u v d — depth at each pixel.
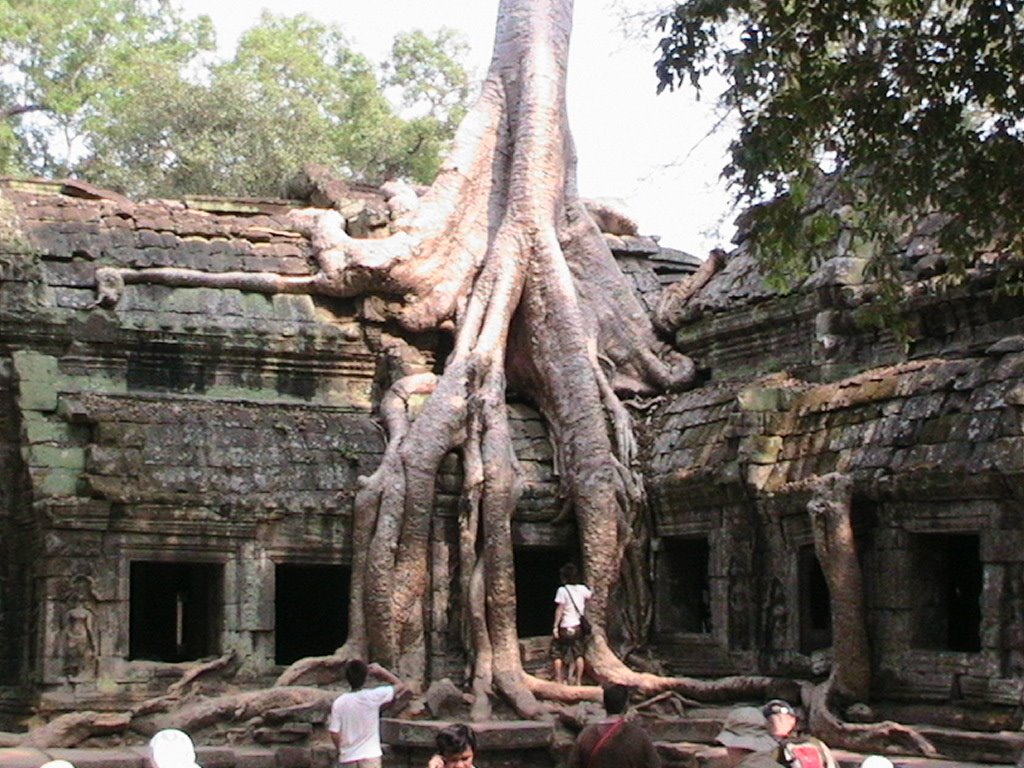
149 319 22.97
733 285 23.98
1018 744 16.70
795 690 19.69
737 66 15.82
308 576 26.47
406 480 22.09
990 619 17.86
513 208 24.52
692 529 22.70
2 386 22.09
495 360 23.33
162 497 21.52
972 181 15.79
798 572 20.62
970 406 18.33
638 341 24.97
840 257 21.50
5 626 22.11
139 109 40.50
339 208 25.48
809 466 20.30
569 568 21.62
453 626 22.44
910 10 15.97
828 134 16.34
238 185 39.69
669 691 21.03
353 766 14.98
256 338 23.48
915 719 18.55
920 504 18.78
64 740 19.36
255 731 19.88
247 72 44.12
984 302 19.73
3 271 22.23
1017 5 15.59
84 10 43.94
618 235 27.50
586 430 23.23
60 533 21.05
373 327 24.25
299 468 22.52
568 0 26.08
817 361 21.94
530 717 20.66
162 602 25.92
